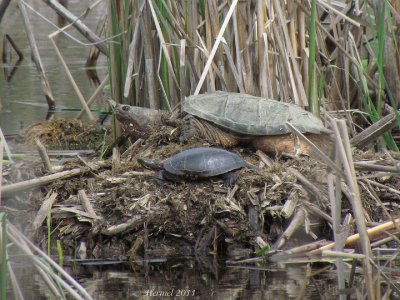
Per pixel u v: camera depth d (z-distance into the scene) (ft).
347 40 42.91
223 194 31.94
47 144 44.04
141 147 37.93
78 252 31.27
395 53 43.78
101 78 61.72
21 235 23.11
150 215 31.60
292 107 35.83
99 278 27.68
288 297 24.97
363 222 24.41
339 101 43.60
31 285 26.78
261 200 31.58
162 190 32.42
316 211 30.86
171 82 39.86
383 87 44.80
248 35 38.27
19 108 52.70
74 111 51.72
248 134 34.94
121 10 40.11
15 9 77.77
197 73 39.34
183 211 31.63
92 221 31.89
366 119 43.27
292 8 38.47
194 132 36.11
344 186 31.37
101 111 51.42
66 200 33.01
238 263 29.45
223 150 32.91
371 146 40.96
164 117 37.63
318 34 41.73
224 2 39.04
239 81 37.96
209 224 31.50
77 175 34.50
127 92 38.04
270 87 37.99
